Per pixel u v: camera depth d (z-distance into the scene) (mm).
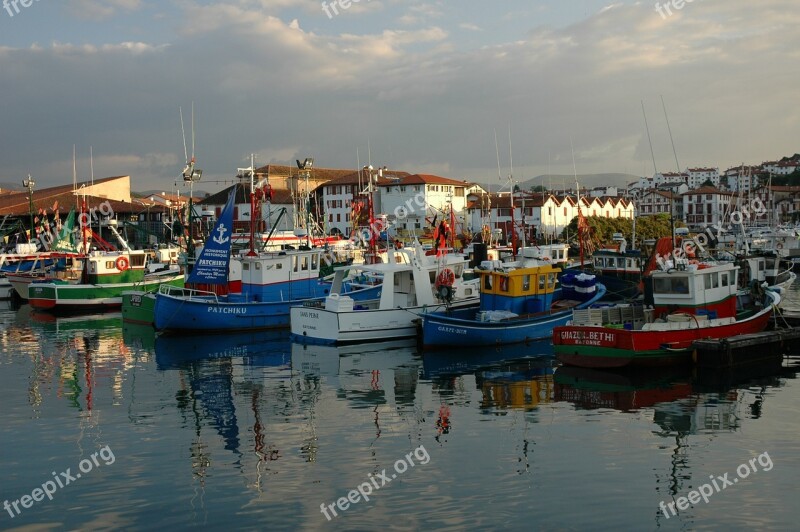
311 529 12211
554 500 13258
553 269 31281
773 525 12203
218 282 34531
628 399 20469
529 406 19859
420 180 105250
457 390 21906
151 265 55500
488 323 28891
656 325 24000
